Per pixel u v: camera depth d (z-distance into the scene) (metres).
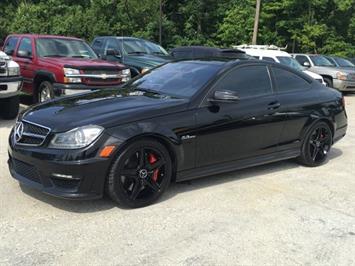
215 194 5.45
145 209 4.88
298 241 4.33
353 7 36.16
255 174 6.37
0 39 39.00
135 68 11.98
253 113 5.85
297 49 36.91
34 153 4.62
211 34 45.22
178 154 5.14
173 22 45.84
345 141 9.07
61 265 3.71
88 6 45.06
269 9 35.62
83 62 9.99
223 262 3.86
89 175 4.51
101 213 4.72
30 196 5.09
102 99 5.39
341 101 7.30
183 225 4.54
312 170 6.76
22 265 3.69
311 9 35.44
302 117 6.54
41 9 39.72
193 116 5.25
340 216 5.00
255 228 4.56
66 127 4.59
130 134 4.67
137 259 3.85
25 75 10.73
